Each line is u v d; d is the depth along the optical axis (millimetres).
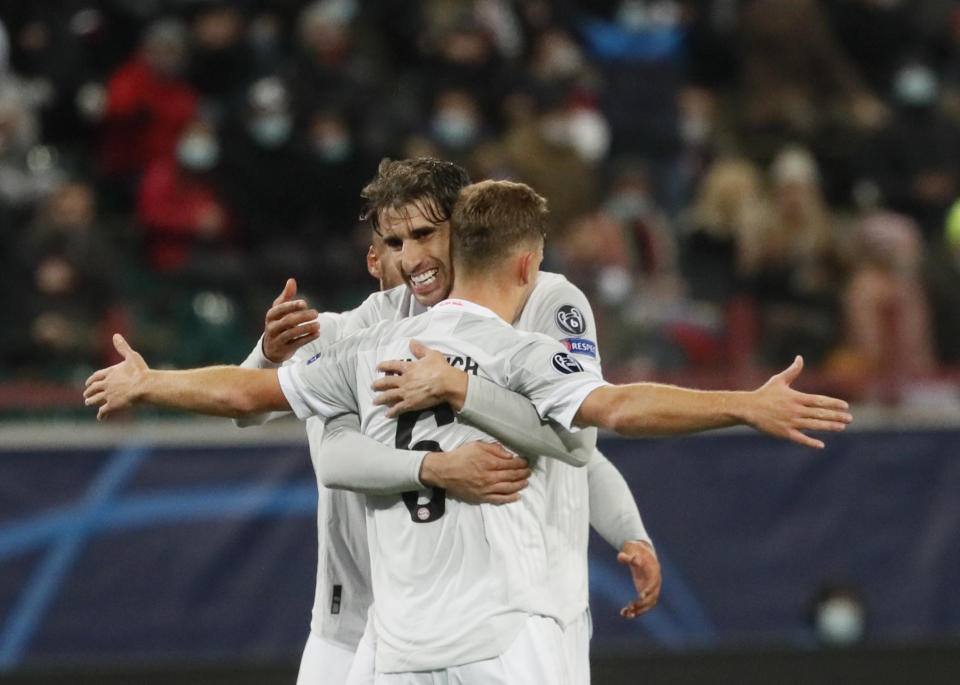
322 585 12898
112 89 31906
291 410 11438
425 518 10898
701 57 37375
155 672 21141
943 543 22734
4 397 21969
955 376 23500
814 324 27562
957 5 38625
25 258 26703
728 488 22547
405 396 10758
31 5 33719
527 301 11758
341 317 12852
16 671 20953
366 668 11539
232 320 28109
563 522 11617
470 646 10609
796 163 29344
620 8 37531
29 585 21406
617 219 29859
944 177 34375
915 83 35625
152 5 33969
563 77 34062
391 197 11633
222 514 21844
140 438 21844
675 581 22281
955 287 28406
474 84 32812
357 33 34875
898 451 22859
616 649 21938
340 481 11133
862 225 29203
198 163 30734
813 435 22828
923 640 22453
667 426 10320
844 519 22672
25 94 32531
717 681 21312
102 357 26234
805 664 21484
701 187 32469
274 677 21234
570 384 10633
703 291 30531
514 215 11227
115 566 21609
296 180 30328
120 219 31578
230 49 33156
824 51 36000
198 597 21688
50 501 21578
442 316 11211
